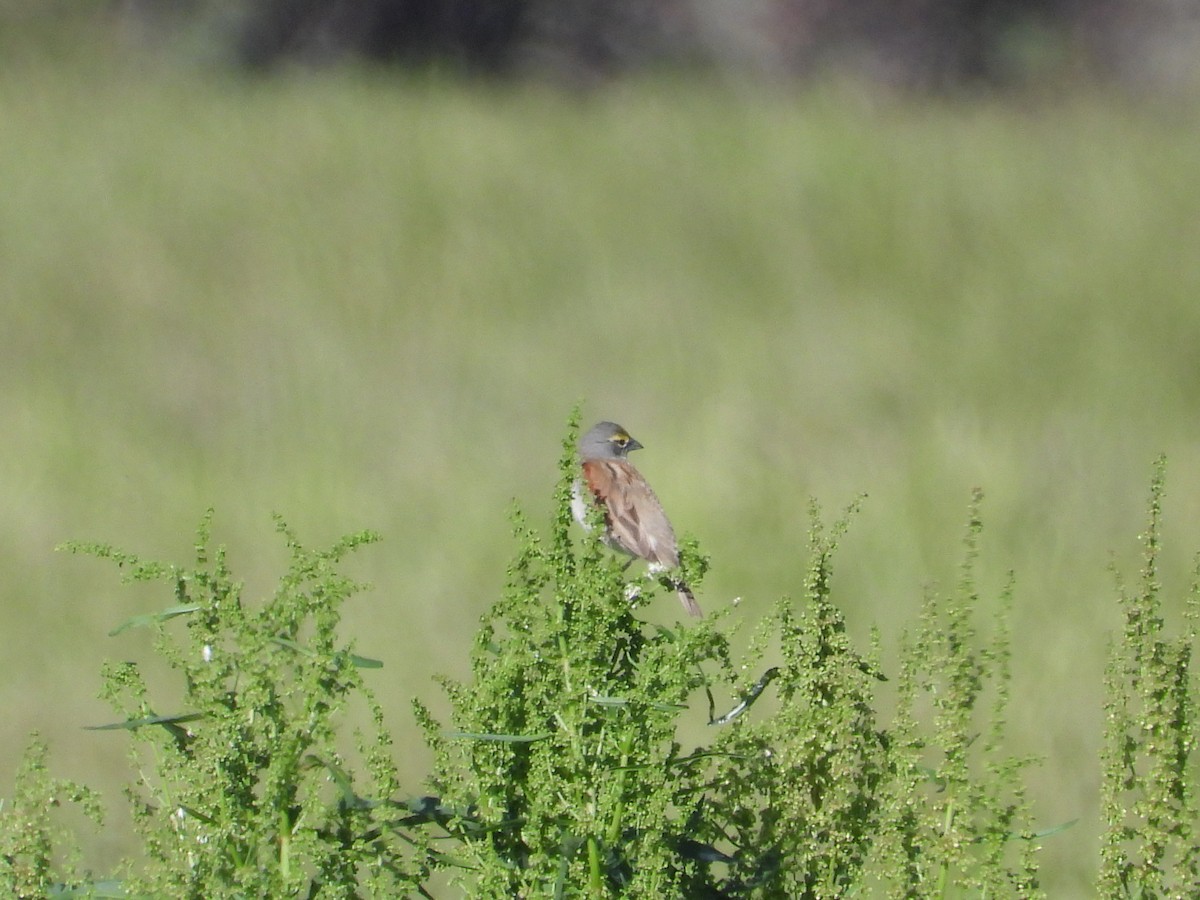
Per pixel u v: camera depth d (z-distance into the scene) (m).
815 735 4.54
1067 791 8.58
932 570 12.09
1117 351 18.83
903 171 26.27
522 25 41.38
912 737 4.47
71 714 9.82
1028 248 22.83
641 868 4.30
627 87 35.88
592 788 4.39
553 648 4.53
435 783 4.59
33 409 16.83
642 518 8.74
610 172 26.33
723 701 8.66
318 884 4.46
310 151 26.81
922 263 22.12
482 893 4.35
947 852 4.38
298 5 40.12
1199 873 4.58
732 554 12.44
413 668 10.31
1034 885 4.46
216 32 39.38
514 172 26.31
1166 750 4.50
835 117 31.08
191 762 4.45
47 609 11.52
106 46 37.75
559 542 4.68
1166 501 14.04
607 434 9.88
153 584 12.02
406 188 24.95
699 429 16.20
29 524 13.40
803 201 24.77
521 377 18.38
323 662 4.30
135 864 5.57
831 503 13.72
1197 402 17.58
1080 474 14.70
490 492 14.52
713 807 4.64
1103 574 12.07
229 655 4.41
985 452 15.12
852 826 4.56
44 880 4.41
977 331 19.66
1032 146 28.80
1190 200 25.05
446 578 12.05
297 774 4.37
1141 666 4.53
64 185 24.64
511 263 21.92
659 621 11.11
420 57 40.88
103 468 15.05
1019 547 12.72
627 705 4.44
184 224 23.06
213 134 27.86
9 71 33.78
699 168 26.73
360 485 14.63
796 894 4.61
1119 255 22.23
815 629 4.62
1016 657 10.27
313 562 4.47
